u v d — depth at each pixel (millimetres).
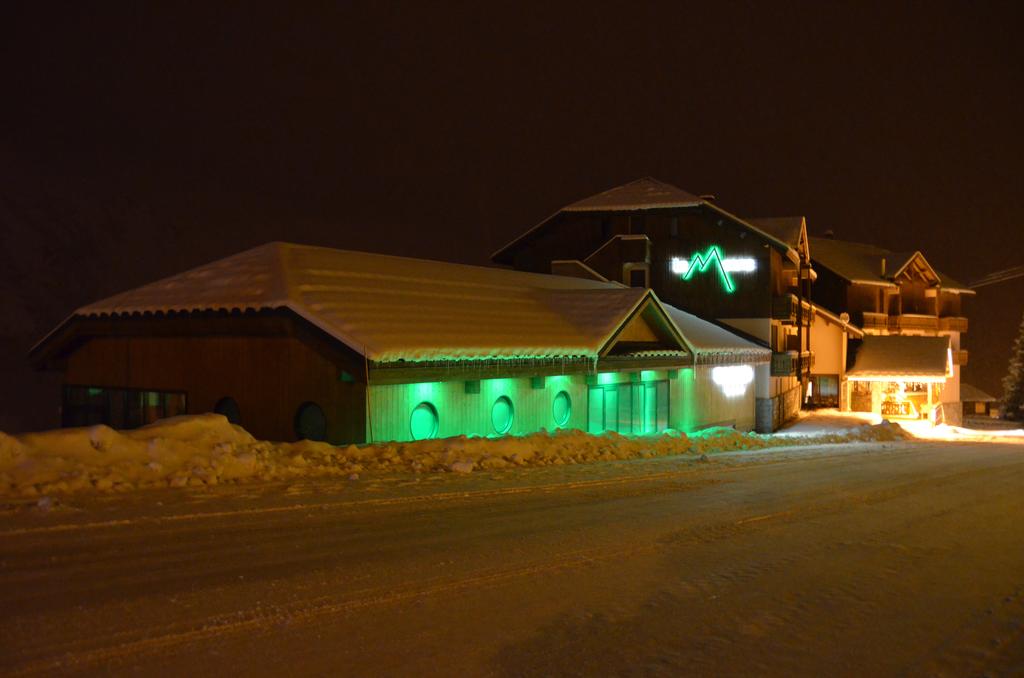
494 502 10031
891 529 9547
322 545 7398
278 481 10422
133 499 8688
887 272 54406
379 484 10711
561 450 15062
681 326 30562
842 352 48406
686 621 5938
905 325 55531
